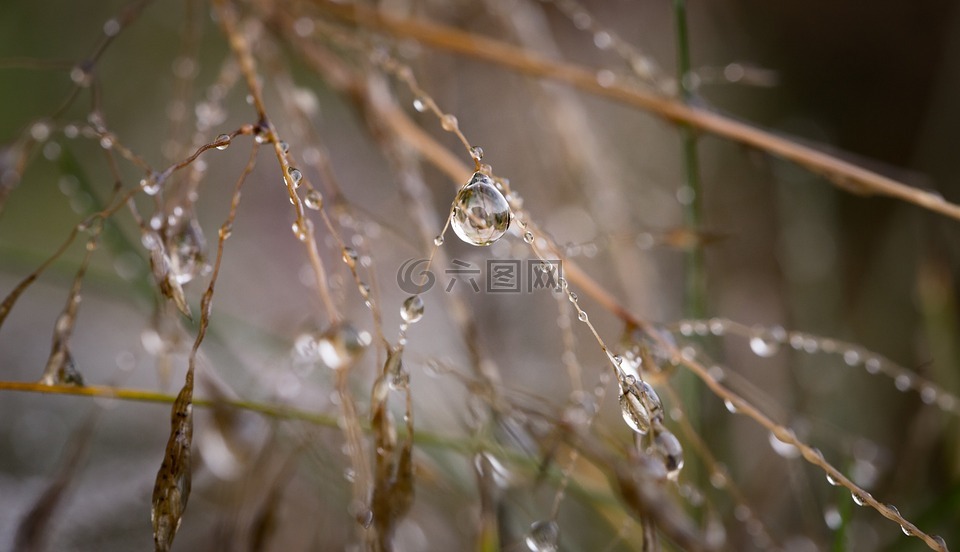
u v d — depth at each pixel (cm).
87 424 21
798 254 27
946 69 36
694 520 21
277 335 22
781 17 43
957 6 40
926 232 28
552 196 27
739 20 42
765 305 27
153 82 38
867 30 42
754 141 21
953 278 26
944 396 20
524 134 30
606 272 26
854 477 21
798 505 22
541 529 18
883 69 41
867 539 21
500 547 19
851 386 24
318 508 21
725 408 21
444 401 22
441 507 21
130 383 27
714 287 26
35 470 23
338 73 22
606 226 24
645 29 39
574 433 19
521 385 23
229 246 34
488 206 18
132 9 21
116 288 23
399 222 27
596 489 21
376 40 23
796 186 27
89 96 37
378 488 18
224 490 21
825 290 26
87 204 21
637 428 18
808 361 24
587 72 22
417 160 22
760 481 22
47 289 30
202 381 20
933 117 36
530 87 24
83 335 29
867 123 40
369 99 22
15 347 28
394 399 21
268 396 20
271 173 36
